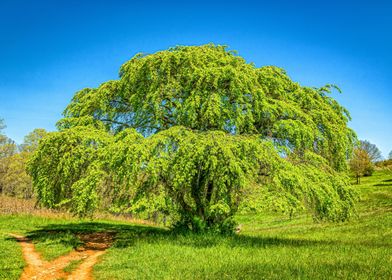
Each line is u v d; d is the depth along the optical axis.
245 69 19.41
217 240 17.66
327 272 10.91
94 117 21.86
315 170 18.61
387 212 36.19
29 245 19.09
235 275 10.84
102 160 17.31
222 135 17.66
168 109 20.81
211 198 18.98
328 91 22.42
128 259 14.26
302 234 28.73
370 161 75.81
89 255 16.66
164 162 16.58
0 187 59.09
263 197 17.05
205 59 19.70
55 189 19.62
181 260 13.45
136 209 17.17
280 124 18.67
